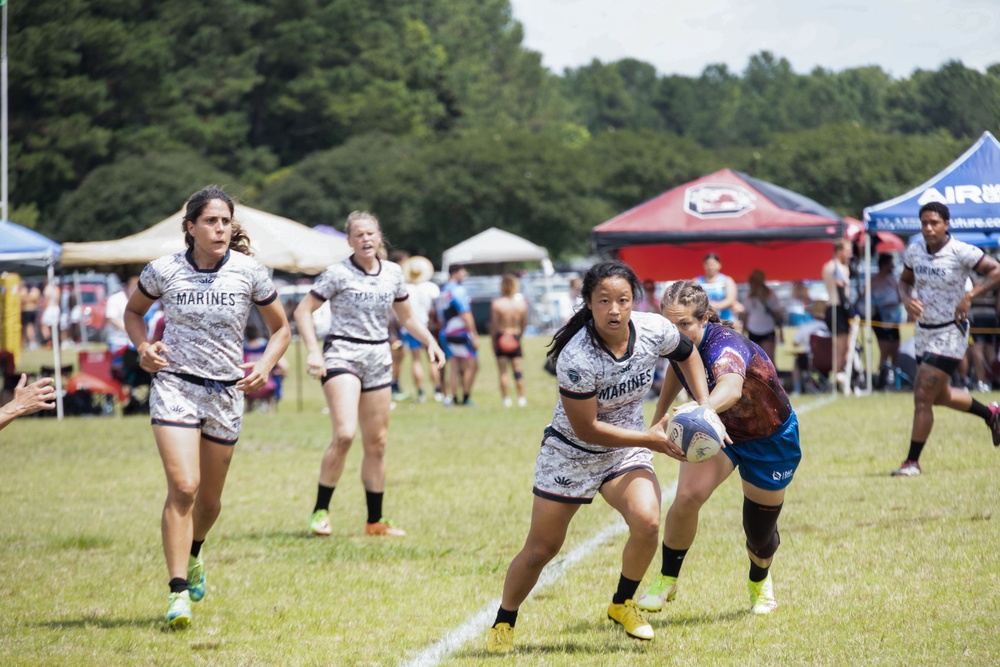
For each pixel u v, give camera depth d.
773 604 12.12
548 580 14.00
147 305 12.55
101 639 11.73
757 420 11.34
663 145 160.00
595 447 10.73
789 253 45.84
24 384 10.45
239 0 156.25
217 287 12.33
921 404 19.33
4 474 24.80
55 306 38.25
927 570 13.11
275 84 162.75
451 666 10.51
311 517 18.70
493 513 18.86
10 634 11.93
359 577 14.58
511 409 37.06
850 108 78.94
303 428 32.94
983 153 31.19
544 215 141.62
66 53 127.50
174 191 127.12
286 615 12.70
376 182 142.62
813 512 17.02
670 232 38.38
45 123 128.50
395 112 168.62
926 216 18.98
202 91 149.00
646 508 10.66
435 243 144.50
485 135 148.12
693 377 11.02
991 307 33.81
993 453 21.17
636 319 10.68
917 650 10.20
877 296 37.50
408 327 18.12
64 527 18.39
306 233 38.91
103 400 40.03
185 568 12.20
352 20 170.25
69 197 127.31
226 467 12.84
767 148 126.94
